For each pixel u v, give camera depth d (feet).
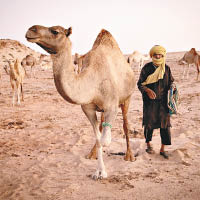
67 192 11.89
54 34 11.46
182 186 12.24
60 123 28.76
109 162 16.19
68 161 16.56
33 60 81.46
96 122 14.48
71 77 12.14
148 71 16.39
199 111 31.89
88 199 11.23
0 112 35.17
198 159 16.08
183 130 23.38
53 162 16.43
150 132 17.22
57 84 12.09
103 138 12.59
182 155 16.67
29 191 12.25
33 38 11.19
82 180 13.42
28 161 16.66
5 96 50.19
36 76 85.81
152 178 13.38
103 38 15.75
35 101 44.60
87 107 14.26
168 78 16.37
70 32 11.89
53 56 11.88
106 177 13.64
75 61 74.79
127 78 15.87
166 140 16.63
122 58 16.02
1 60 155.33
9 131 25.17
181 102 38.40
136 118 30.01
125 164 15.69
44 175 14.19
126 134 16.78
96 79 13.44
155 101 16.34
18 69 39.63
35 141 21.71
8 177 13.98
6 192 12.20
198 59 57.52
